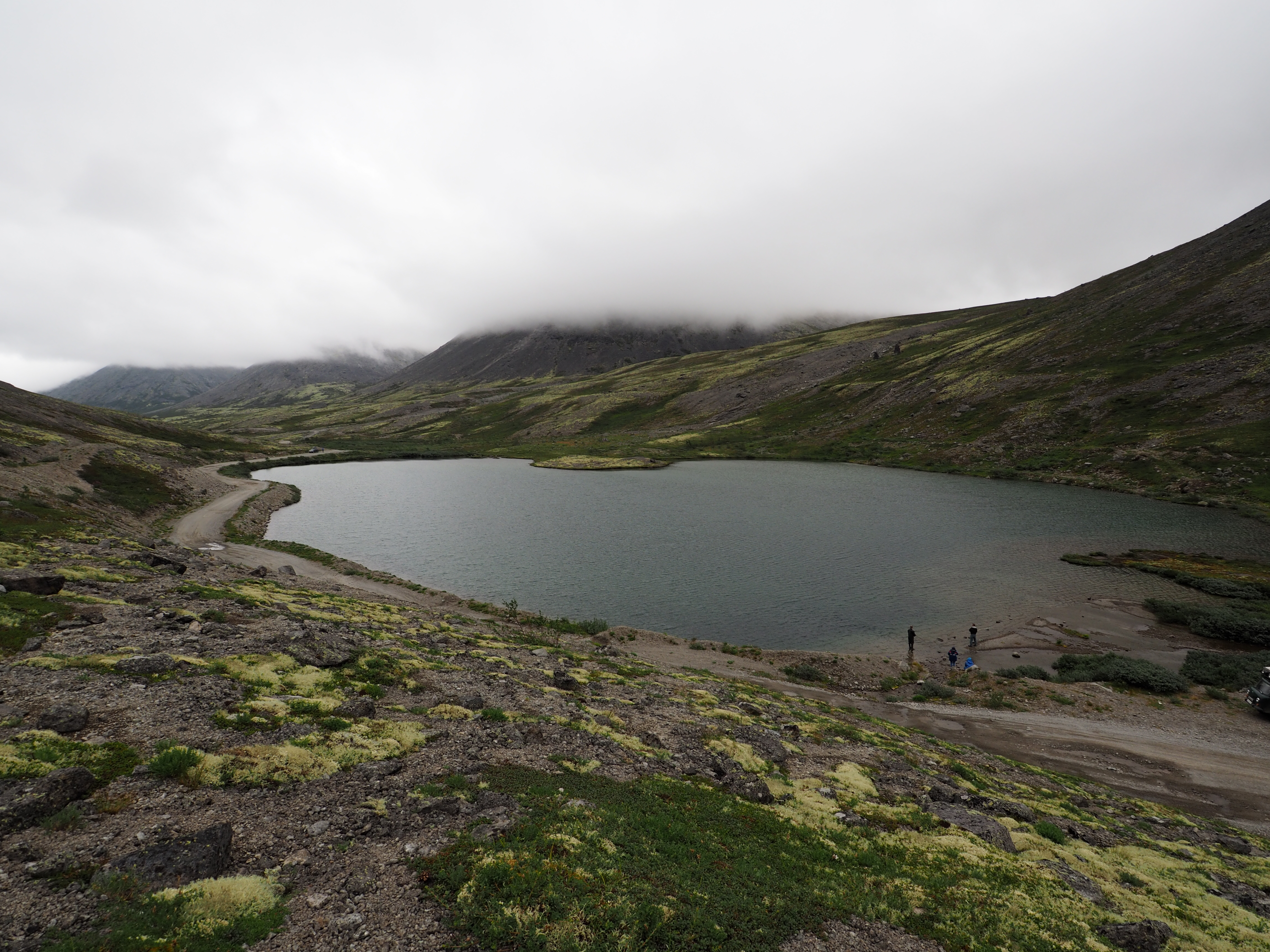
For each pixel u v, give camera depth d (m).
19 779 13.04
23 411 142.25
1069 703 42.22
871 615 63.31
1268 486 106.25
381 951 10.35
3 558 34.41
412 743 19.67
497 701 26.25
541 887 12.62
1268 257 190.38
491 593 69.50
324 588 57.19
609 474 189.00
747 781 22.31
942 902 15.20
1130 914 15.80
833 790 22.91
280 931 10.44
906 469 174.38
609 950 11.12
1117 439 145.50
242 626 29.16
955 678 47.50
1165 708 41.09
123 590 32.34
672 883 13.85
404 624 42.06
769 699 37.78
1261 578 69.69
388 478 181.38
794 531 100.94
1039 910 15.22
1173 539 88.19
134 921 9.86
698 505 127.44
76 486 87.81
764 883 14.79
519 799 16.95
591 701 29.66
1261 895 17.86
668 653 50.75
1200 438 129.62
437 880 12.56
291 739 18.02
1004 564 80.38
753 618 62.41
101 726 16.67
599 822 16.28
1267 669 40.44
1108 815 25.19
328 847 13.29
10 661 20.23
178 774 14.79
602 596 68.94
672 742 25.31
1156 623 59.19
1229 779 31.45
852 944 12.98
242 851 12.56
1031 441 163.38
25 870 10.53
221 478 152.25
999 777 28.92
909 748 30.70
